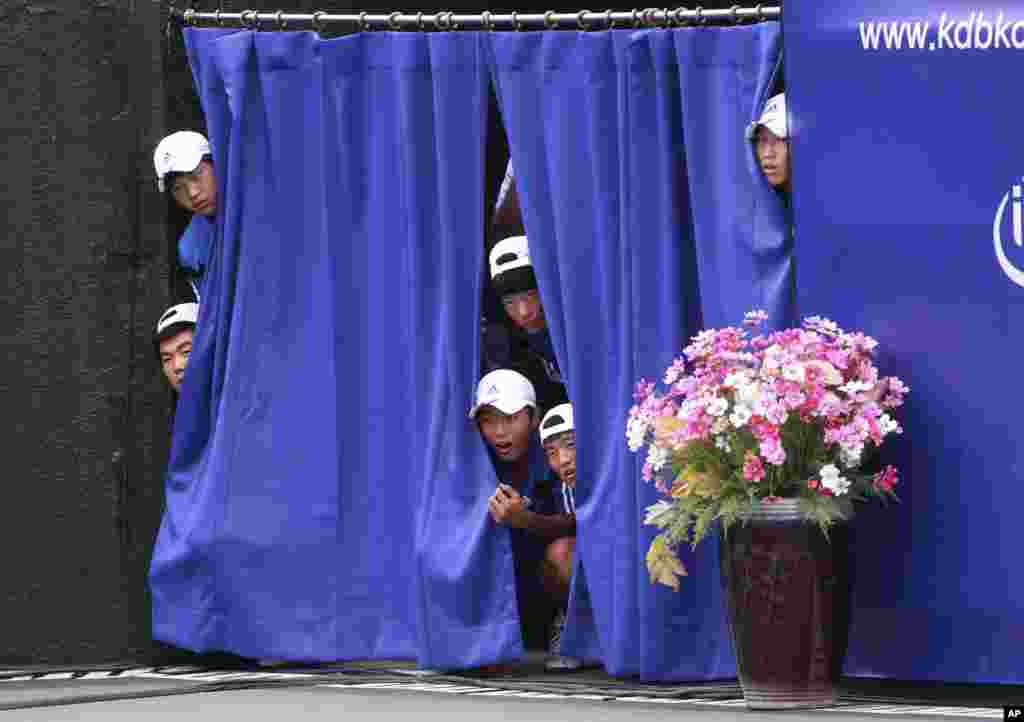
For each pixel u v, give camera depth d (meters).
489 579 15.52
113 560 16.55
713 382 13.88
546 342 16.48
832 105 14.28
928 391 14.05
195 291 16.62
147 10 16.62
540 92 15.68
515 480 16.09
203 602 15.94
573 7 19.09
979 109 13.96
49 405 16.61
